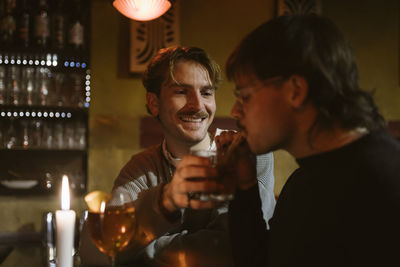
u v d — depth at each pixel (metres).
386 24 4.10
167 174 1.51
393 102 4.07
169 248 1.37
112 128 3.78
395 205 0.81
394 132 4.03
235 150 1.15
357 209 0.85
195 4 3.91
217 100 3.79
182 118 1.43
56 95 3.54
